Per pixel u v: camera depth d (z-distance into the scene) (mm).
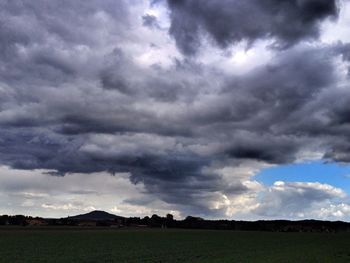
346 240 113500
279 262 51406
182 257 57625
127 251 68750
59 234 139250
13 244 85312
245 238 121438
